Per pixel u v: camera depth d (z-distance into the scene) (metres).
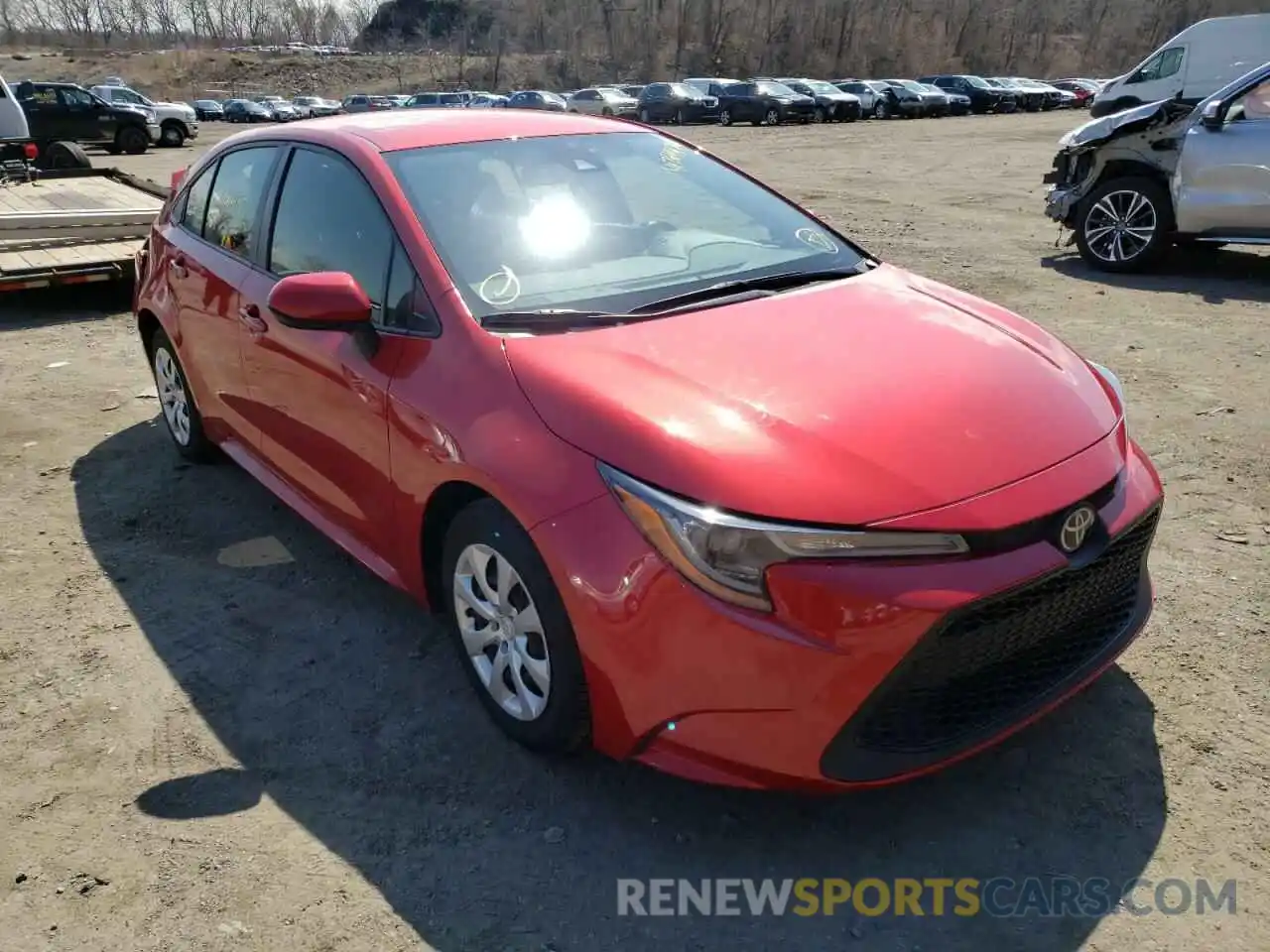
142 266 5.05
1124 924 2.30
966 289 8.35
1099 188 8.92
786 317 3.00
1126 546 2.59
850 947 2.28
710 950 2.27
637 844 2.57
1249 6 75.38
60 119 25.45
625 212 3.55
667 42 78.69
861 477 2.32
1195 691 3.05
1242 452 4.76
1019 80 46.88
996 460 2.43
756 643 2.24
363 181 3.37
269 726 3.04
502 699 2.87
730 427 2.43
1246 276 8.74
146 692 3.21
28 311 8.23
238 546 4.16
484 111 4.02
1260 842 2.50
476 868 2.50
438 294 2.99
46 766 2.89
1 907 2.41
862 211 12.82
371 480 3.19
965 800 2.67
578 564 2.41
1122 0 82.44
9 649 3.46
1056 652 2.55
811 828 2.61
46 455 5.16
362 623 3.58
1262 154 8.04
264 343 3.69
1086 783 2.71
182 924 2.35
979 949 2.26
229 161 4.34
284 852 2.56
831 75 74.38
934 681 2.31
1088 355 6.37
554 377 2.64
